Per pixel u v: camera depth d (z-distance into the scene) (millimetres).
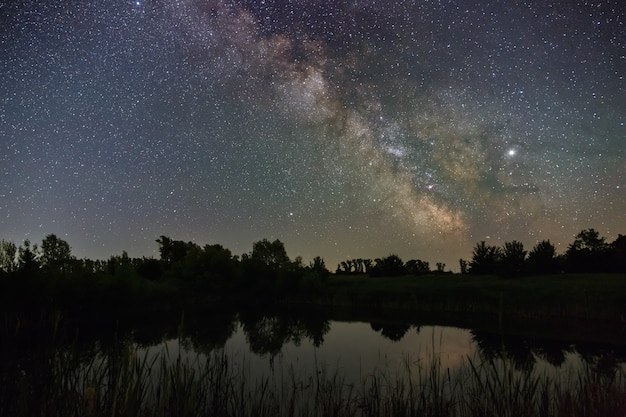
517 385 9742
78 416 8906
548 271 50688
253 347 23234
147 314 41719
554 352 21656
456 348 22578
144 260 60531
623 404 10320
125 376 8906
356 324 33750
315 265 63062
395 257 72188
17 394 9156
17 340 11195
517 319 34031
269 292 58844
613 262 49469
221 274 60062
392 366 17594
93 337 26688
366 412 10719
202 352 21234
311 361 18828
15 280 30109
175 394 9047
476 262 60719
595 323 31188
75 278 36906
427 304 42562
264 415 10430
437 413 10633
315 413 11008
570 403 10156
